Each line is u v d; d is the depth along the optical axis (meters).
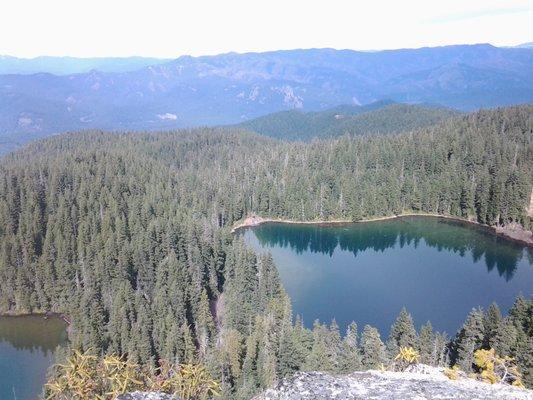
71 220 180.00
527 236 193.25
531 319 90.69
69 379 43.56
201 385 46.16
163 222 168.12
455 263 177.12
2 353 121.56
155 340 106.50
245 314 118.94
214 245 158.62
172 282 128.12
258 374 88.62
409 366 44.91
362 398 32.00
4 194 199.00
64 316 142.62
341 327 126.38
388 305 140.62
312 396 32.72
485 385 35.16
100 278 140.88
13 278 150.12
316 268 175.75
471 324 90.19
